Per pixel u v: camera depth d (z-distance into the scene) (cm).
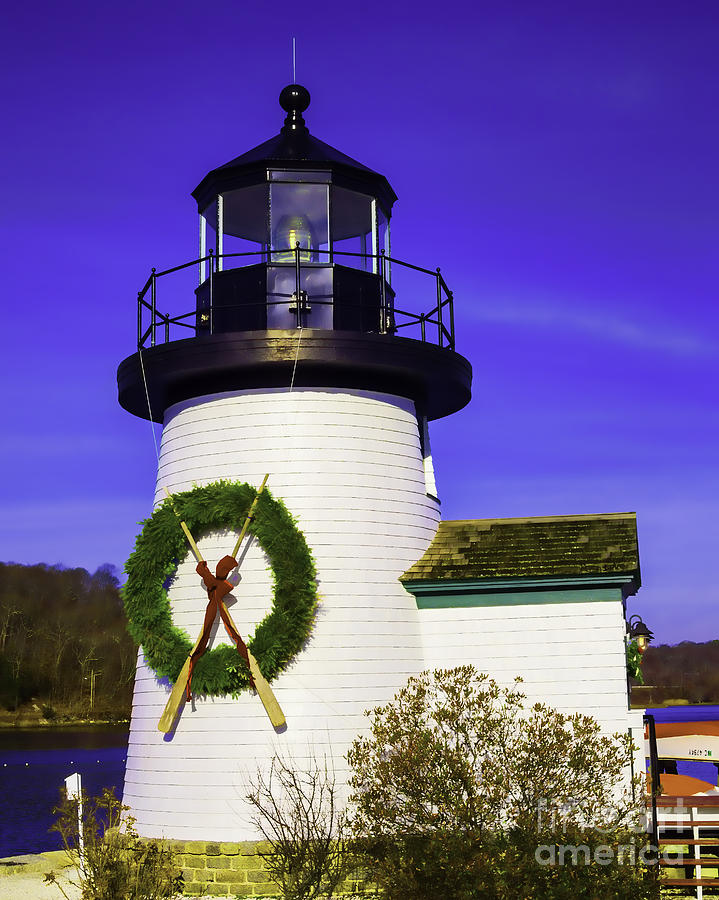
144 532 1460
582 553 1470
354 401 1495
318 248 1521
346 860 1317
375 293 1546
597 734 1406
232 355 1441
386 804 1229
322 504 1448
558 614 1452
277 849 1303
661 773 1609
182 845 1360
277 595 1389
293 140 1575
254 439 1466
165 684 1439
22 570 7488
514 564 1473
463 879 1132
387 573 1470
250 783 1359
